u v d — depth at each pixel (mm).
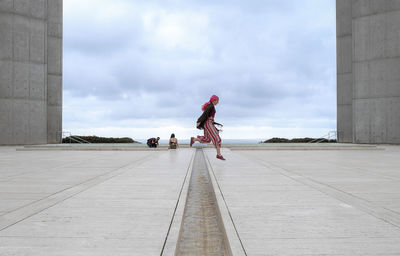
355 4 22156
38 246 2439
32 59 22781
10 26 21812
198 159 11023
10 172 6996
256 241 2521
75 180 5781
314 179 5742
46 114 23734
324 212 3408
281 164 8461
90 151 15539
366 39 21688
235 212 3404
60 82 26672
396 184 5211
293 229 2822
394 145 20000
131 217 3262
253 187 4902
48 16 26219
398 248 2375
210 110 8852
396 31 20484
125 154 13023
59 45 26719
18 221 3123
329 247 2393
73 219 3193
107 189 4836
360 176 6152
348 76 25281
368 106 21625
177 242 2551
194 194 5059
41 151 15578
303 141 26844
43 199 4148
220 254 2605
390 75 20719
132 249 2383
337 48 25859
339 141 25781
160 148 16312
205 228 3316
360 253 2279
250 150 16328
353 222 3033
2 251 2336
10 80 21703
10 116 21641
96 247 2420
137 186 5090
